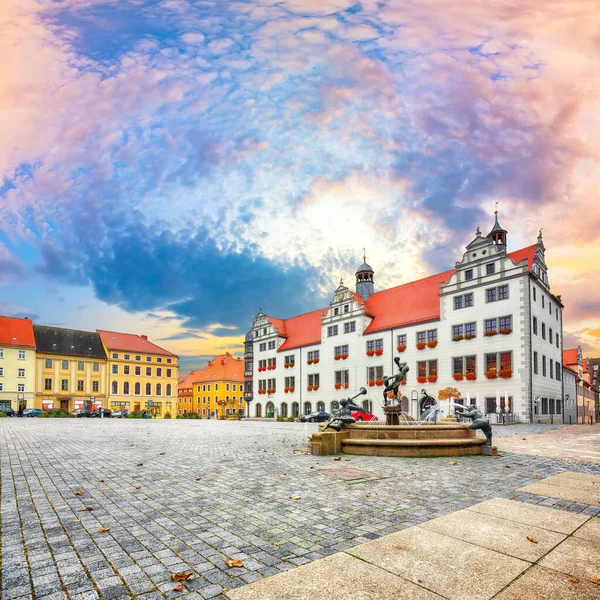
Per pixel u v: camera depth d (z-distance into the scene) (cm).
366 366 5284
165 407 9512
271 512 676
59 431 2538
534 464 1159
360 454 1348
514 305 3909
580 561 468
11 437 2045
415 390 4647
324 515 658
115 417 6531
